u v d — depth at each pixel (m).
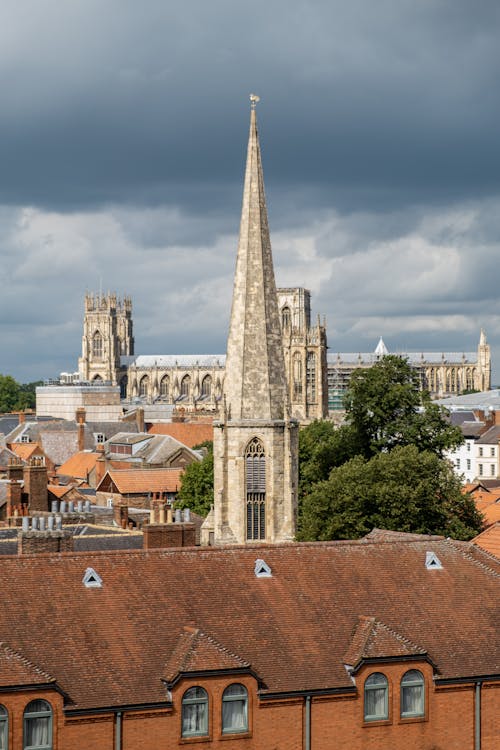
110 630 82.25
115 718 77.50
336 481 162.00
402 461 163.00
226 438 159.12
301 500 188.00
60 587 84.25
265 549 92.31
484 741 85.69
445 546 97.12
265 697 80.62
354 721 82.62
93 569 86.12
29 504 178.00
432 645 87.38
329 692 82.00
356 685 82.88
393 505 158.25
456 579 93.94
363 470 162.62
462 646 87.81
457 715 85.19
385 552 94.81
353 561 93.31
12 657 76.69
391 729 83.50
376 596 90.56
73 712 76.31
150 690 79.00
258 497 159.25
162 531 120.94
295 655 83.94
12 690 74.88
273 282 162.25
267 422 158.25
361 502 158.50
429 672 84.62
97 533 134.75
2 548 120.56
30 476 178.50
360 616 87.88
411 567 94.06
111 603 84.19
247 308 160.75
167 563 88.62
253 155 162.50
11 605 82.00
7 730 74.81
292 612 87.31
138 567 87.62
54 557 86.31
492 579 94.62
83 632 81.56
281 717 81.12
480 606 91.88
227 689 80.12
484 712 85.88
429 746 84.25
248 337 160.38
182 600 85.94
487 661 86.94
